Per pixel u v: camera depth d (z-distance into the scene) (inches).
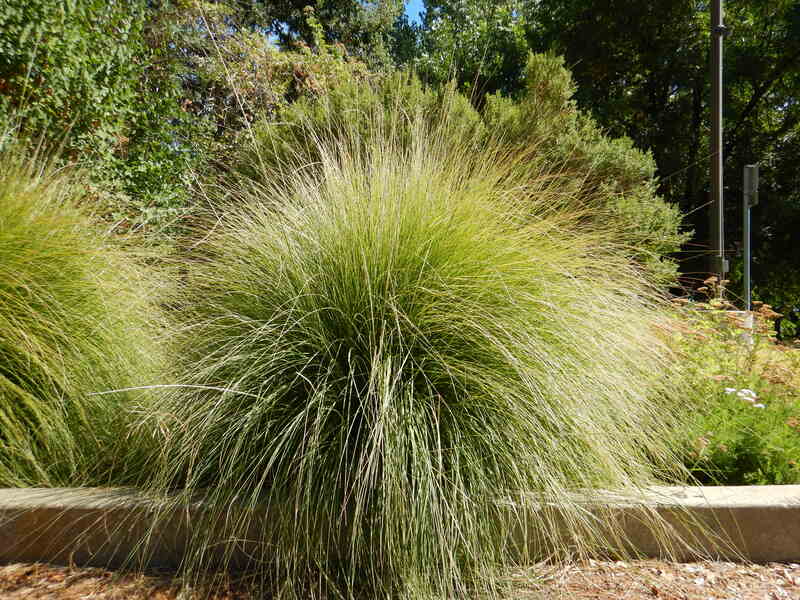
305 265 98.1
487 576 77.4
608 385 93.7
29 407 98.0
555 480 82.3
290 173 127.7
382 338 85.6
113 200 168.1
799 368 125.6
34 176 128.3
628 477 90.5
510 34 535.2
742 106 677.9
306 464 81.7
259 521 81.2
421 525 75.4
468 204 101.7
